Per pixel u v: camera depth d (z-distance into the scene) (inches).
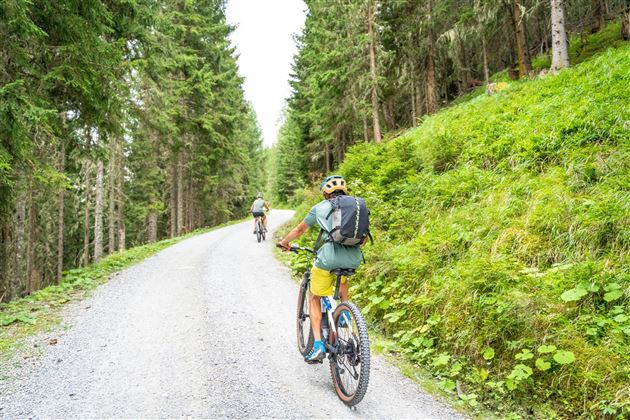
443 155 367.2
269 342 200.4
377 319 235.3
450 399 151.7
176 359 179.6
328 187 158.9
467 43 834.8
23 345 196.4
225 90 1004.6
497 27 749.9
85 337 207.0
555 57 478.0
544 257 201.9
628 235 182.2
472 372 166.4
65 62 309.7
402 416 137.9
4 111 252.1
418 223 305.1
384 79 773.3
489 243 227.5
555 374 146.3
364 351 133.8
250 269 383.2
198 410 138.0
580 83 358.3
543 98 375.9
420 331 197.3
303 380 162.4
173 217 1103.6
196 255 478.9
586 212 208.7
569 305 166.2
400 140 434.6
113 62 343.6
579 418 133.3
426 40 826.8
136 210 975.6
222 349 191.0
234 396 148.0
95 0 319.9
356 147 520.1
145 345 195.9
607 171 231.9
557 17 476.1
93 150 436.5
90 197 911.7
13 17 249.6
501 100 448.1
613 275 168.9
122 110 410.0
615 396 129.5
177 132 823.7
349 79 832.3
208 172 1078.4
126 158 918.4
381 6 805.2
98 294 295.3
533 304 167.2
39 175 332.2
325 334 159.9
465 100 796.6
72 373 166.1
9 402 143.1
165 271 380.2
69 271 365.4
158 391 151.3
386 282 254.5
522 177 268.4
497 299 177.6
